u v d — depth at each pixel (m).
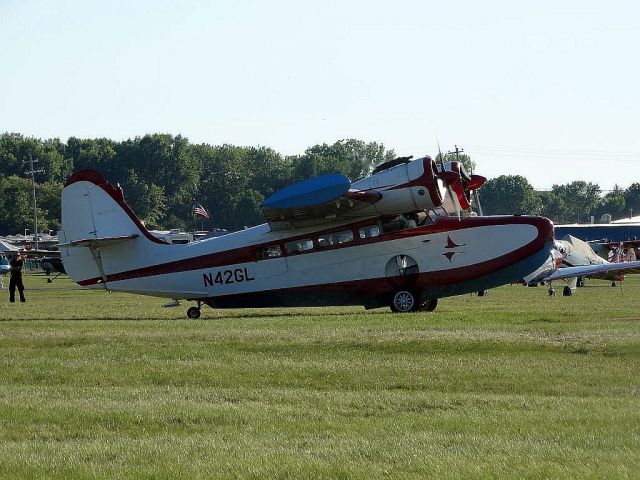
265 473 25.05
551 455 26.45
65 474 25.39
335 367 42.12
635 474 24.28
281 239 72.56
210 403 35.38
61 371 42.31
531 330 51.53
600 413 32.16
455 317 60.53
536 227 70.19
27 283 167.12
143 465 26.14
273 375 40.91
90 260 77.25
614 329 51.38
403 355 45.19
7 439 30.41
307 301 72.75
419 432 30.02
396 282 70.69
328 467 25.48
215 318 69.19
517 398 35.50
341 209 69.06
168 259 75.50
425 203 68.56
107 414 33.19
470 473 24.67
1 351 48.53
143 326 59.72
